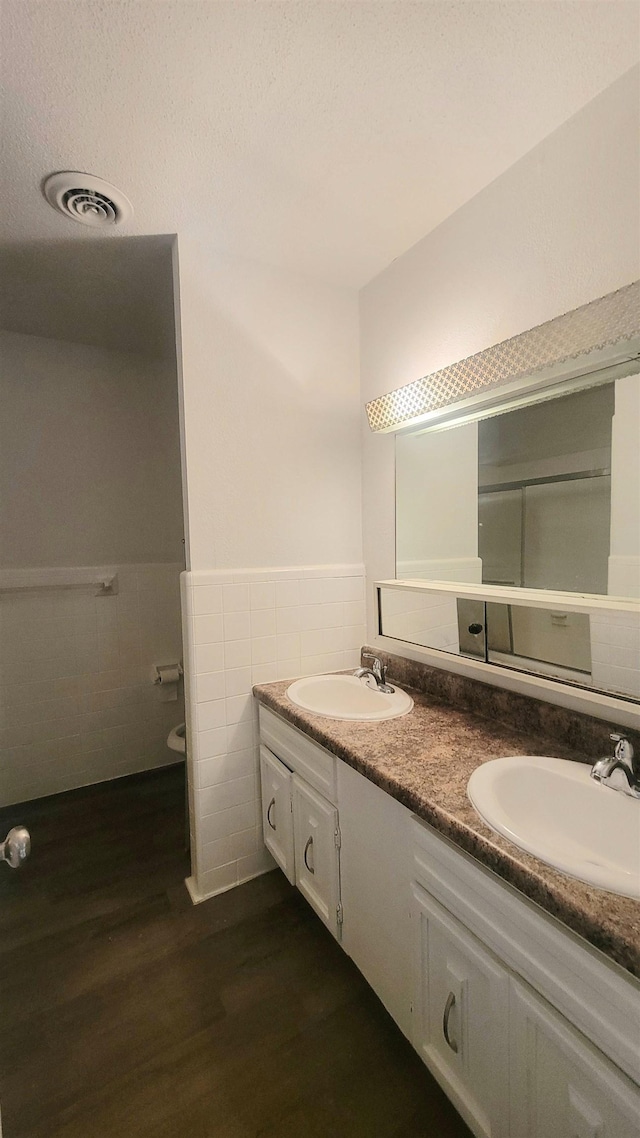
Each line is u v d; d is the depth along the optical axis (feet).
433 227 4.96
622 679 3.39
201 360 5.17
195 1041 3.72
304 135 3.71
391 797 3.41
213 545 5.35
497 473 4.35
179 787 7.91
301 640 5.91
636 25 2.94
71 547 7.83
